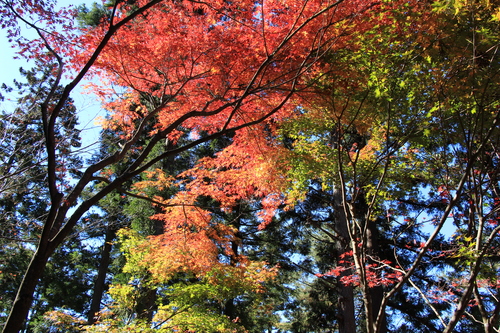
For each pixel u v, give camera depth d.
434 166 6.91
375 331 4.35
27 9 5.13
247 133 7.11
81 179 4.58
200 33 5.73
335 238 12.30
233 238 8.41
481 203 4.99
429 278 13.05
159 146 14.35
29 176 7.59
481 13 4.58
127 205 14.48
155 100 7.51
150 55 5.93
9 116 7.50
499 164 5.34
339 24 5.04
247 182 8.27
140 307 10.99
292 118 7.82
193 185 8.35
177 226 8.66
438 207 10.95
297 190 8.20
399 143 5.39
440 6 4.36
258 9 5.77
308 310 20.52
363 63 4.80
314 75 5.41
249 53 5.73
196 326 8.03
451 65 4.70
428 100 4.95
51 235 4.13
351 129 7.78
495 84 4.55
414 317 13.81
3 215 8.59
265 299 19.16
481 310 4.92
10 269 15.85
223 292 8.56
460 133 5.43
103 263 18.08
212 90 6.44
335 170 7.80
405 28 4.74
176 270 8.34
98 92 6.86
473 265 4.94
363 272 4.73
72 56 5.72
